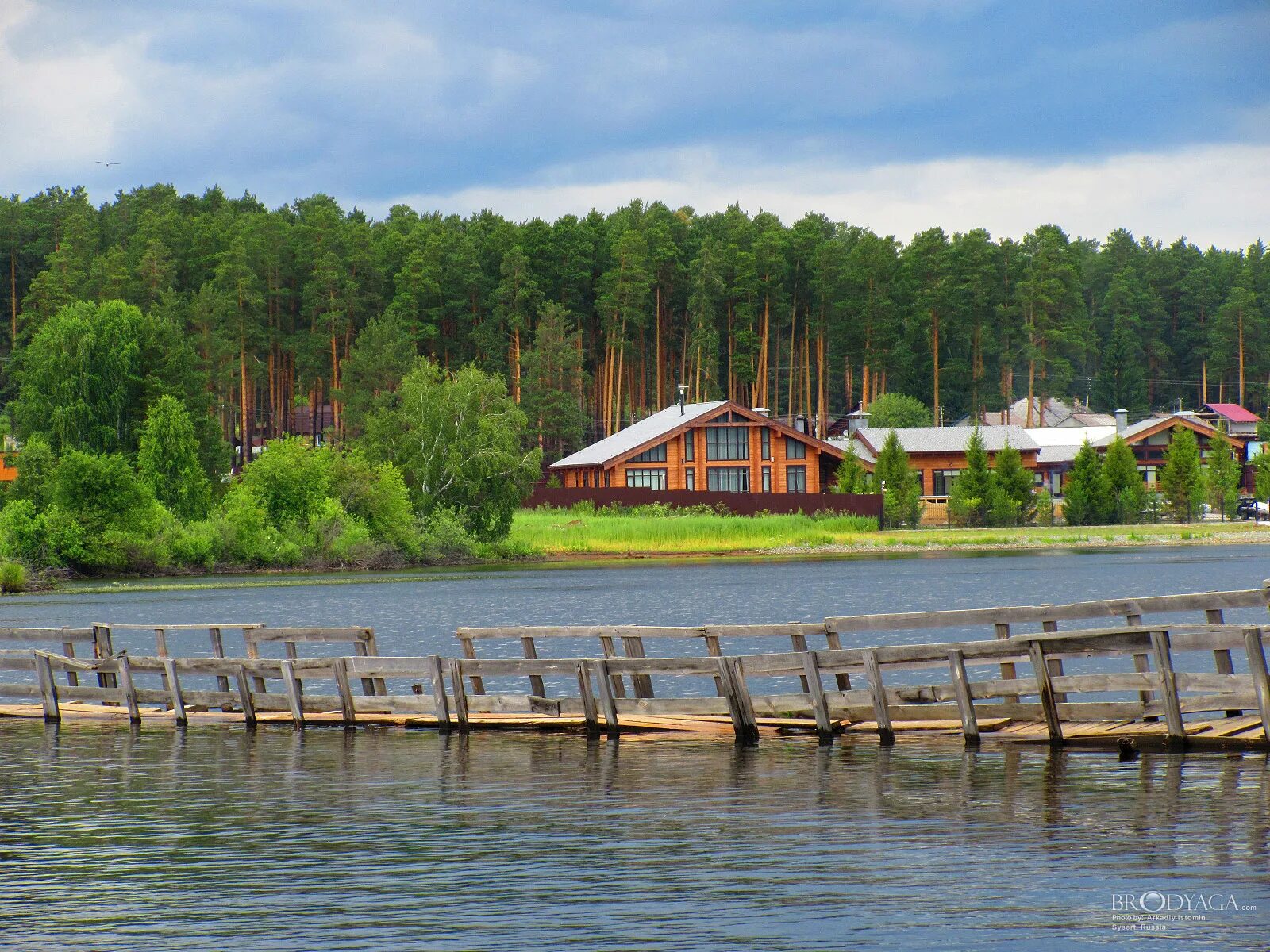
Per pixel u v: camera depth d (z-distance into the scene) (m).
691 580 119.94
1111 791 31.97
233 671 47.81
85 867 27.20
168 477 156.25
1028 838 27.98
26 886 25.78
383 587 118.31
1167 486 199.62
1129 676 36.28
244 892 25.19
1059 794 31.86
